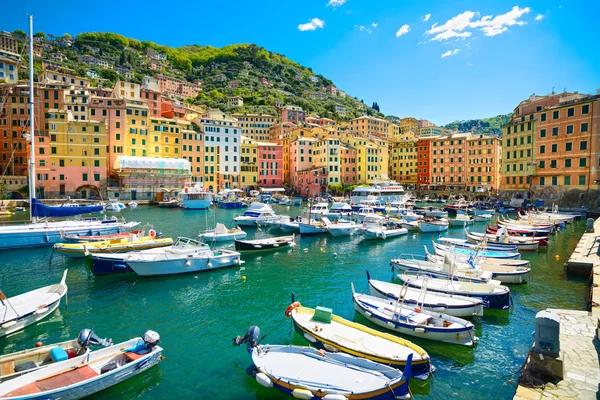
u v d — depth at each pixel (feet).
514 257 110.22
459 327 56.24
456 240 139.54
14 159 313.94
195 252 101.24
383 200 284.00
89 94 352.49
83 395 42.80
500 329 64.64
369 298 69.67
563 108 256.52
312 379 42.88
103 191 303.07
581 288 86.38
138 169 306.55
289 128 501.56
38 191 284.82
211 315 71.46
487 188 398.42
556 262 114.01
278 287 88.74
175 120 365.61
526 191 290.56
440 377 49.60
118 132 320.29
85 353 47.21
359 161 433.48
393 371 43.55
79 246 110.32
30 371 43.01
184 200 277.03
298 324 57.98
